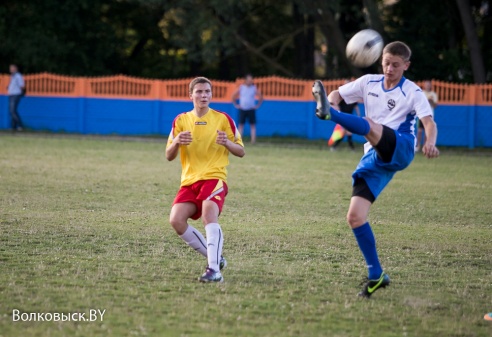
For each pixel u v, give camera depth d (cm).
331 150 4353
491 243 1731
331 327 1062
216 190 1333
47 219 1872
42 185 2514
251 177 2928
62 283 1256
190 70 7500
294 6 6525
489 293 1286
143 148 4191
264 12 6781
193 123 1352
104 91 5428
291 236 1748
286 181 2831
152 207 2138
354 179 1264
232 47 6062
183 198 1348
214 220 1316
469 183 2917
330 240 1716
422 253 1611
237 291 1244
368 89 1313
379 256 1570
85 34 6562
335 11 5838
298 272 1395
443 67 6031
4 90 5538
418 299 1228
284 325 1063
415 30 6206
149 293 1213
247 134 5225
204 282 1288
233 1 5603
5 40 6191
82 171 2961
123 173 2939
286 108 5166
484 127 4856
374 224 1959
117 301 1159
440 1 6153
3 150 3772
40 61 6284
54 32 6391
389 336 1029
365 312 1144
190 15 5906
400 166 1242
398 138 1219
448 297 1249
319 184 2764
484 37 6469
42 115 5544
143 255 1505
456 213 2180
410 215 2128
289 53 7356
